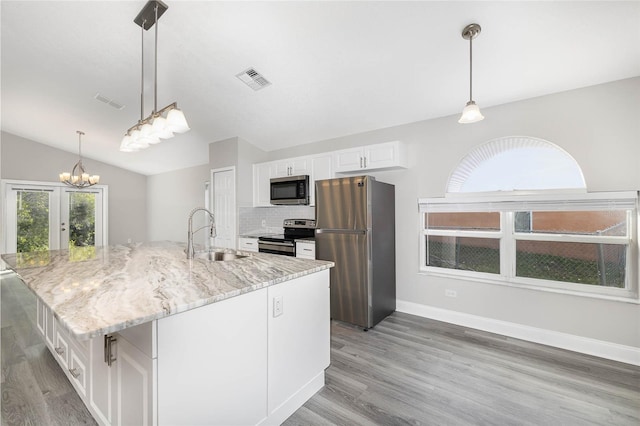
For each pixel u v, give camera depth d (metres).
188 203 6.44
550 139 2.66
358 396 1.92
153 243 3.49
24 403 1.81
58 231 6.11
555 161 2.67
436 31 2.12
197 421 1.27
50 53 2.81
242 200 4.57
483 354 2.47
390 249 3.42
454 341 2.71
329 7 2.05
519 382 2.06
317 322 1.98
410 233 3.45
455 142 3.18
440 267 3.36
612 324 2.39
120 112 4.06
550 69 2.36
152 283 1.50
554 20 1.91
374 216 3.08
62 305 1.15
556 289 2.64
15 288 4.43
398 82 2.79
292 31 2.31
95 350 1.53
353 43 2.36
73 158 6.28
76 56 2.85
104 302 1.19
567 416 1.73
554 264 2.72
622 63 2.22
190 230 2.36
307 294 1.89
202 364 1.29
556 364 2.30
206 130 4.33
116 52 2.76
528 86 2.60
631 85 2.34
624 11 1.79
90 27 2.45
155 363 1.12
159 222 7.12
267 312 1.60
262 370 1.57
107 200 6.75
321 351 2.01
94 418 1.62
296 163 4.14
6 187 5.51
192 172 6.37
